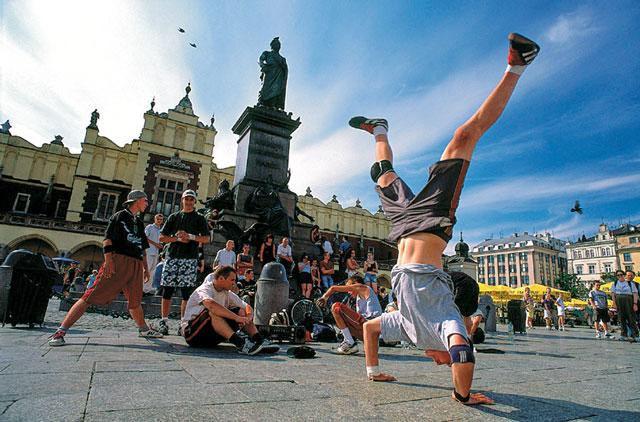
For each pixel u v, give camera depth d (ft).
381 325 7.26
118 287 12.57
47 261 15.97
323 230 130.11
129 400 5.32
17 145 101.19
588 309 59.31
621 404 6.73
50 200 100.48
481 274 299.38
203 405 5.26
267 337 15.43
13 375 6.70
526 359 13.94
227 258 25.62
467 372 5.86
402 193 7.05
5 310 15.08
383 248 138.21
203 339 11.87
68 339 12.19
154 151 101.35
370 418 5.08
